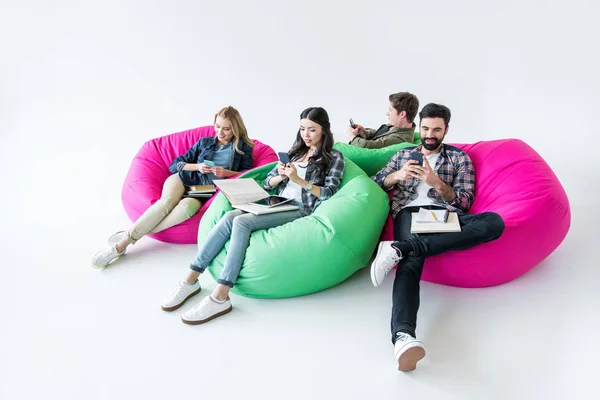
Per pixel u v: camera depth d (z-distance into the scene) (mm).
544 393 1928
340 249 2516
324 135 2773
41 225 3574
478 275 2570
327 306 2547
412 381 2016
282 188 2891
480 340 2250
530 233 2498
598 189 3850
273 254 2471
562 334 2270
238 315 2486
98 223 3600
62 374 2086
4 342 2287
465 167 2773
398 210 2795
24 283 2797
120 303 2600
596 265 2846
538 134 4840
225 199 2844
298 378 2047
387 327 2365
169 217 3059
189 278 2580
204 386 2010
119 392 1984
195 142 3730
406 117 3420
